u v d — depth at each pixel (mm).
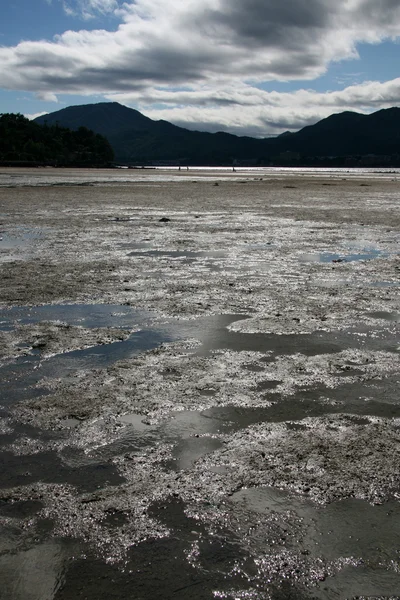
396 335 5762
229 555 2430
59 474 3119
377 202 28328
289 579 2285
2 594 2219
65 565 2379
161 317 6488
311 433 3605
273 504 2807
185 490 2938
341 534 2568
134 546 2492
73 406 4020
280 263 10422
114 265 10117
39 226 16500
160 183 50219
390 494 2896
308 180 63375
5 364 4906
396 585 2248
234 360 4992
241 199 30234
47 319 6422
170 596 2195
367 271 9586
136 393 4250
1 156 150625
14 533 2596
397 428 3682
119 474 3113
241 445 3443
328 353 5184
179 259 10836
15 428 3693
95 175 73812
